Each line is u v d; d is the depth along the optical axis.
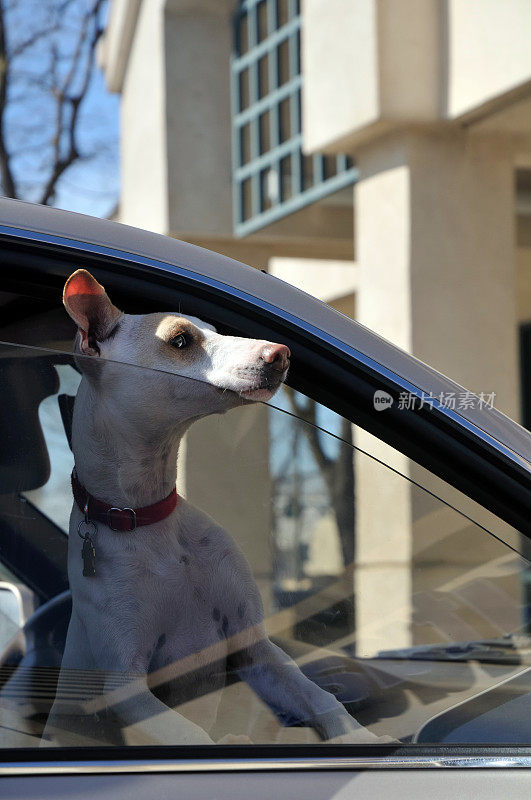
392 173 5.32
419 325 5.24
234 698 1.09
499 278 5.44
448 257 5.32
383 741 0.99
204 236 7.30
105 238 1.17
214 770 0.89
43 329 1.30
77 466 1.07
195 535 1.12
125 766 0.88
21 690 0.98
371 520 1.10
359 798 0.88
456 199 5.33
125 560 1.07
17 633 1.01
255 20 6.93
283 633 1.10
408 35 5.11
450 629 1.11
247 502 1.12
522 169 6.10
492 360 5.41
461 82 5.00
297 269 9.66
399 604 1.11
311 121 5.65
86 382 1.08
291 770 0.90
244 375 1.09
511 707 1.05
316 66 5.58
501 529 1.08
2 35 11.68
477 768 0.93
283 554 1.11
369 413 1.10
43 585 1.04
